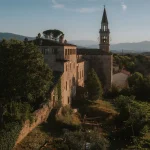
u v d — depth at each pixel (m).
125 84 101.88
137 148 45.28
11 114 42.56
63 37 78.88
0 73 40.25
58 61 65.44
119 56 149.00
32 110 49.41
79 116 61.72
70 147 39.03
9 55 40.66
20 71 40.16
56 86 57.97
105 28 116.81
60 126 49.28
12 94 40.91
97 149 38.25
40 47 66.56
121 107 64.62
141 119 54.22
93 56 98.25
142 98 88.12
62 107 59.19
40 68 42.00
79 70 84.12
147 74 132.50
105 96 89.81
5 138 36.22
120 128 54.19
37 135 43.44
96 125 54.97
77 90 79.25
